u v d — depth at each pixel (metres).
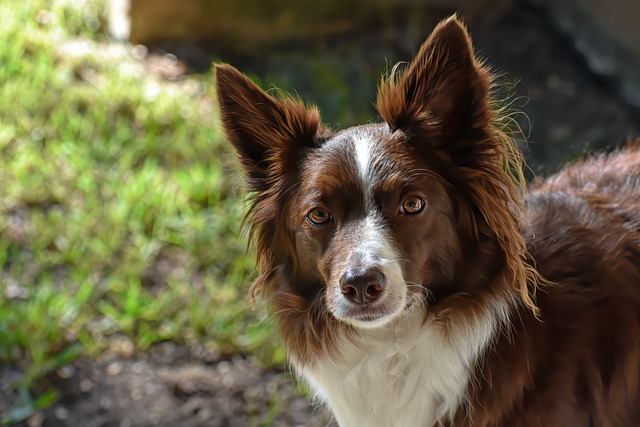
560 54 2.60
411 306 1.43
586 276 1.47
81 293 1.87
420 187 1.42
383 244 1.40
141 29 2.72
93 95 2.42
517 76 2.50
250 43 2.75
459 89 1.43
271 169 1.49
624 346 1.47
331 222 1.43
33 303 1.86
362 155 1.43
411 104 1.44
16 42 2.61
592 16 2.55
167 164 2.21
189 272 1.94
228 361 1.82
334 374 1.49
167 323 1.86
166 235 1.99
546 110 2.34
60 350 1.82
